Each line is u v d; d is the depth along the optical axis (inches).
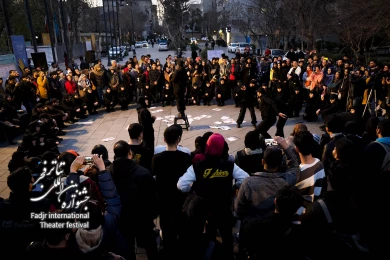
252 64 622.5
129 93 530.3
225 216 134.7
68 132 407.5
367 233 103.9
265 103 293.7
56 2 1321.4
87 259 90.1
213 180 131.4
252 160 163.2
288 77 452.8
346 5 634.2
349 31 652.1
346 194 100.1
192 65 583.8
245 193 121.5
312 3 785.6
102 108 542.0
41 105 367.6
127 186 128.6
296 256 94.6
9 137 371.2
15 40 627.5
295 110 450.0
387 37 679.7
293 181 121.4
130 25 3481.8
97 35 2166.6
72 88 488.1
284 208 95.5
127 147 137.5
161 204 155.6
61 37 1486.2
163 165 150.6
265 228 95.5
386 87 374.6
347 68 430.0
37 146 249.9
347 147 146.9
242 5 1546.5
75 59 1656.0
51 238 86.3
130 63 593.9
